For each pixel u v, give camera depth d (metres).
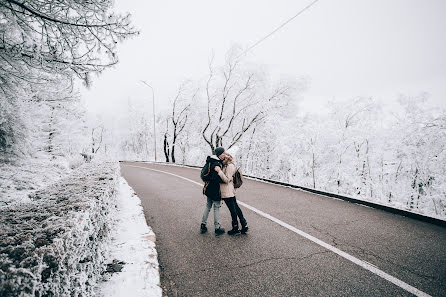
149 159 39.50
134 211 5.81
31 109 7.64
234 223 4.21
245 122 25.02
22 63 3.75
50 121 12.89
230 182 4.23
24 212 2.45
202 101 28.47
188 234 4.38
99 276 2.73
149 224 5.00
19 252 1.53
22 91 5.38
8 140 7.22
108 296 2.52
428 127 14.30
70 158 15.88
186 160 32.12
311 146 19.22
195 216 5.49
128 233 4.31
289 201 6.47
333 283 2.75
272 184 9.44
